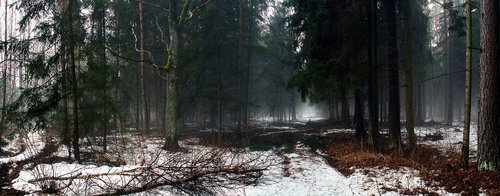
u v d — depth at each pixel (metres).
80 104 11.16
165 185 7.33
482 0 8.40
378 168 9.59
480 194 6.70
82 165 9.15
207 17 18.52
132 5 19.34
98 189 6.94
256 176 8.33
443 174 8.24
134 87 23.31
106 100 11.37
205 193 7.08
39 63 9.80
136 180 7.41
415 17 17.62
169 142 13.45
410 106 11.94
